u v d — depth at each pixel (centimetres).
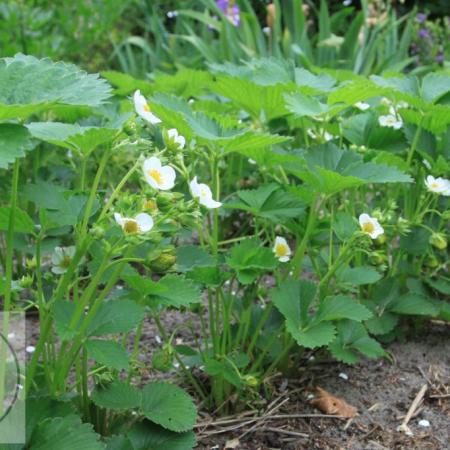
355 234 86
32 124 72
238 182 124
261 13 286
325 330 84
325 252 99
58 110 104
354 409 91
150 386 77
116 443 73
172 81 129
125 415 79
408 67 241
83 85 65
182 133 83
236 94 102
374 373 98
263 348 92
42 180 109
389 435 88
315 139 108
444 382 97
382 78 106
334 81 108
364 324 99
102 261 72
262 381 91
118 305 72
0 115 60
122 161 123
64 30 231
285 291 86
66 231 87
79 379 78
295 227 95
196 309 89
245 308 93
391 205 96
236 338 89
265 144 81
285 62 108
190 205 69
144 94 129
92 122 109
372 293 105
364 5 216
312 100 95
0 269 112
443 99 102
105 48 256
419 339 106
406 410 92
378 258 93
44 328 71
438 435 89
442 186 97
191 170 85
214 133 86
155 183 67
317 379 96
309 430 88
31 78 64
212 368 84
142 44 239
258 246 84
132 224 65
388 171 86
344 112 119
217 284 83
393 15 230
